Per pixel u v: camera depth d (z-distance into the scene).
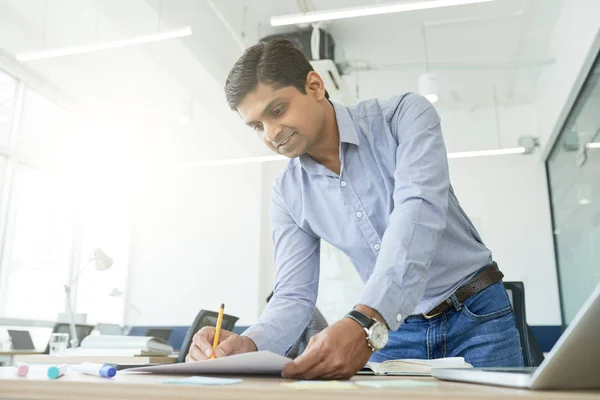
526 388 0.45
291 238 1.15
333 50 4.42
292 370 0.60
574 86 3.70
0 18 3.99
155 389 0.42
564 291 4.85
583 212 3.96
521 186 5.30
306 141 0.98
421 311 1.02
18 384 0.46
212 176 5.75
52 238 5.00
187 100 4.74
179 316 5.46
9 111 4.50
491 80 5.14
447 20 4.25
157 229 5.70
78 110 5.21
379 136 1.03
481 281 1.02
